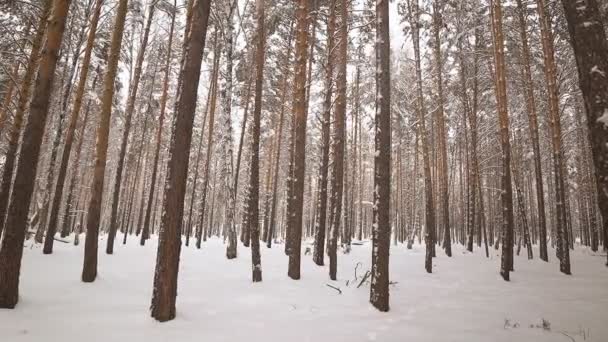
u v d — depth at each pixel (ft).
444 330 22.33
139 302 26.32
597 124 16.02
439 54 62.34
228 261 47.78
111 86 34.24
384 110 29.68
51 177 54.08
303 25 40.68
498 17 50.78
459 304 30.45
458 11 64.28
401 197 116.26
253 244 35.63
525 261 59.93
